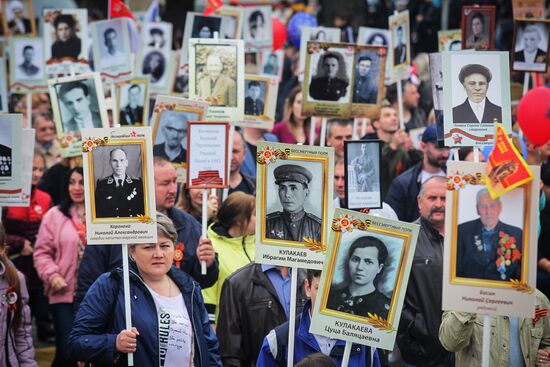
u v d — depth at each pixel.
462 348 8.81
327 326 8.07
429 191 10.90
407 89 17.67
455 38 15.87
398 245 8.05
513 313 7.92
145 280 8.51
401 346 10.92
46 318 15.61
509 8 21.58
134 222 8.45
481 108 9.21
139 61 16.72
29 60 15.75
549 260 12.29
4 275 9.60
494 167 7.91
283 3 23.98
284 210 8.66
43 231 12.90
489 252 7.96
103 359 8.16
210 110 12.14
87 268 10.19
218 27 13.52
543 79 17.23
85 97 12.33
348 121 14.17
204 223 10.26
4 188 10.11
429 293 10.76
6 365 9.56
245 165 15.01
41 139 17.19
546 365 8.70
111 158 8.55
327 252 8.11
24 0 18.12
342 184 12.11
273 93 13.88
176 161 11.41
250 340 9.67
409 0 22.44
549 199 12.23
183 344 8.33
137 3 21.52
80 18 15.45
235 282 9.77
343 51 12.95
